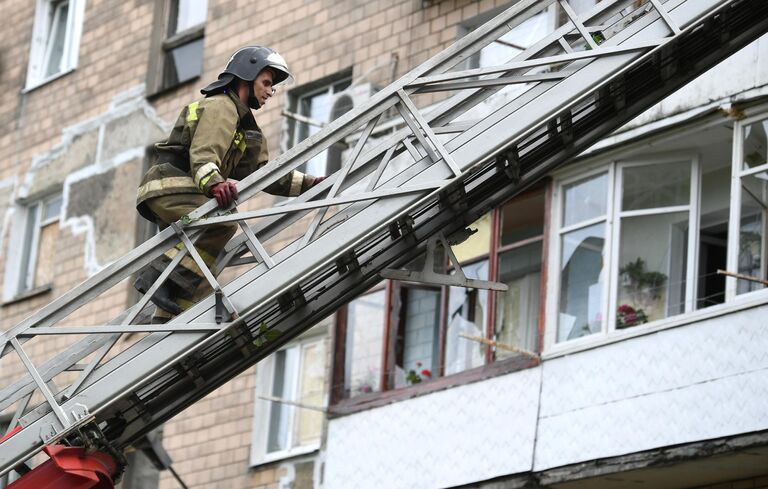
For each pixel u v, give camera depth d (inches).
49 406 823.1
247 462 1585.9
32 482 815.7
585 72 831.1
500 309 1381.6
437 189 818.2
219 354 885.2
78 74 1966.0
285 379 1606.8
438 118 863.7
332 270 884.6
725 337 1186.6
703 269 1305.4
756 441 1144.2
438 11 1573.6
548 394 1280.8
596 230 1331.2
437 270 1451.8
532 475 1268.5
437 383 1371.8
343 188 855.7
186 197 825.5
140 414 887.7
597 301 1314.0
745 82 1242.6
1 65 2078.0
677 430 1190.9
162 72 1871.3
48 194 1959.9
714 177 1306.6
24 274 1947.6
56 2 2065.7
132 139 1856.5
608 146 1327.5
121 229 1823.3
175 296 842.2
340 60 1653.5
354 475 1393.9
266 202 1678.2
